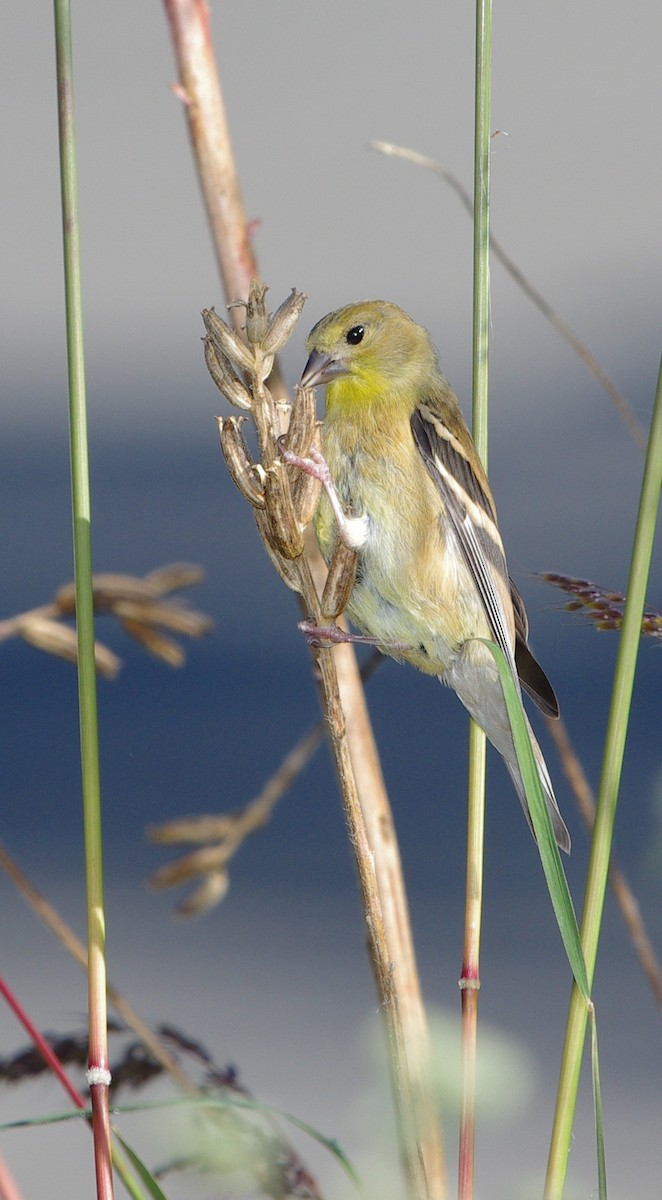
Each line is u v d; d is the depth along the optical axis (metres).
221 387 4.12
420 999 4.18
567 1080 4.12
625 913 4.18
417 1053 4.10
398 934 4.18
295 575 4.13
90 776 4.12
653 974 4.18
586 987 4.11
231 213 4.21
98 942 4.12
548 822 4.12
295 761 4.20
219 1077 4.14
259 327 4.12
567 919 4.11
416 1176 4.10
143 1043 4.14
